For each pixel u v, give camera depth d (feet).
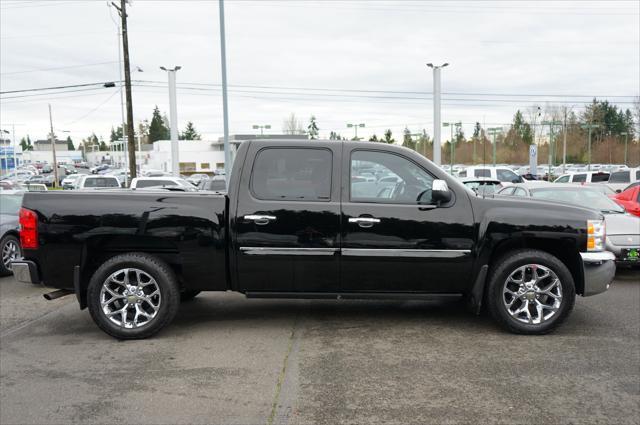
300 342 17.66
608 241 27.04
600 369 14.99
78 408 12.99
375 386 13.99
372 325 19.51
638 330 18.63
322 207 18.03
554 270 17.83
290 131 259.19
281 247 18.02
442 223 17.98
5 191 34.01
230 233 18.10
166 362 16.03
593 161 258.57
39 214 18.15
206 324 19.95
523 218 17.95
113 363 16.06
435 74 94.79
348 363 15.67
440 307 22.15
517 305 18.39
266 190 18.33
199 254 18.20
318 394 13.56
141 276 18.37
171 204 18.22
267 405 12.98
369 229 17.94
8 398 13.64
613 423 11.85
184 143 269.64
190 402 13.21
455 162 322.75
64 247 18.13
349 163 18.47
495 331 18.63
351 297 18.58
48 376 15.11
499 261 18.24
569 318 20.18
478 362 15.62
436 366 15.34
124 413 12.66
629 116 293.02
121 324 18.11
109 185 80.23
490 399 13.12
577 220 18.08
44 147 562.25
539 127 272.10
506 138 299.38
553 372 14.80
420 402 13.01
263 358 16.21
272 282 18.43
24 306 24.04
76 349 17.47
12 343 18.28
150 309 18.69
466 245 17.98
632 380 14.21
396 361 15.79
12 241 31.63
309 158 18.53
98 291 17.98
